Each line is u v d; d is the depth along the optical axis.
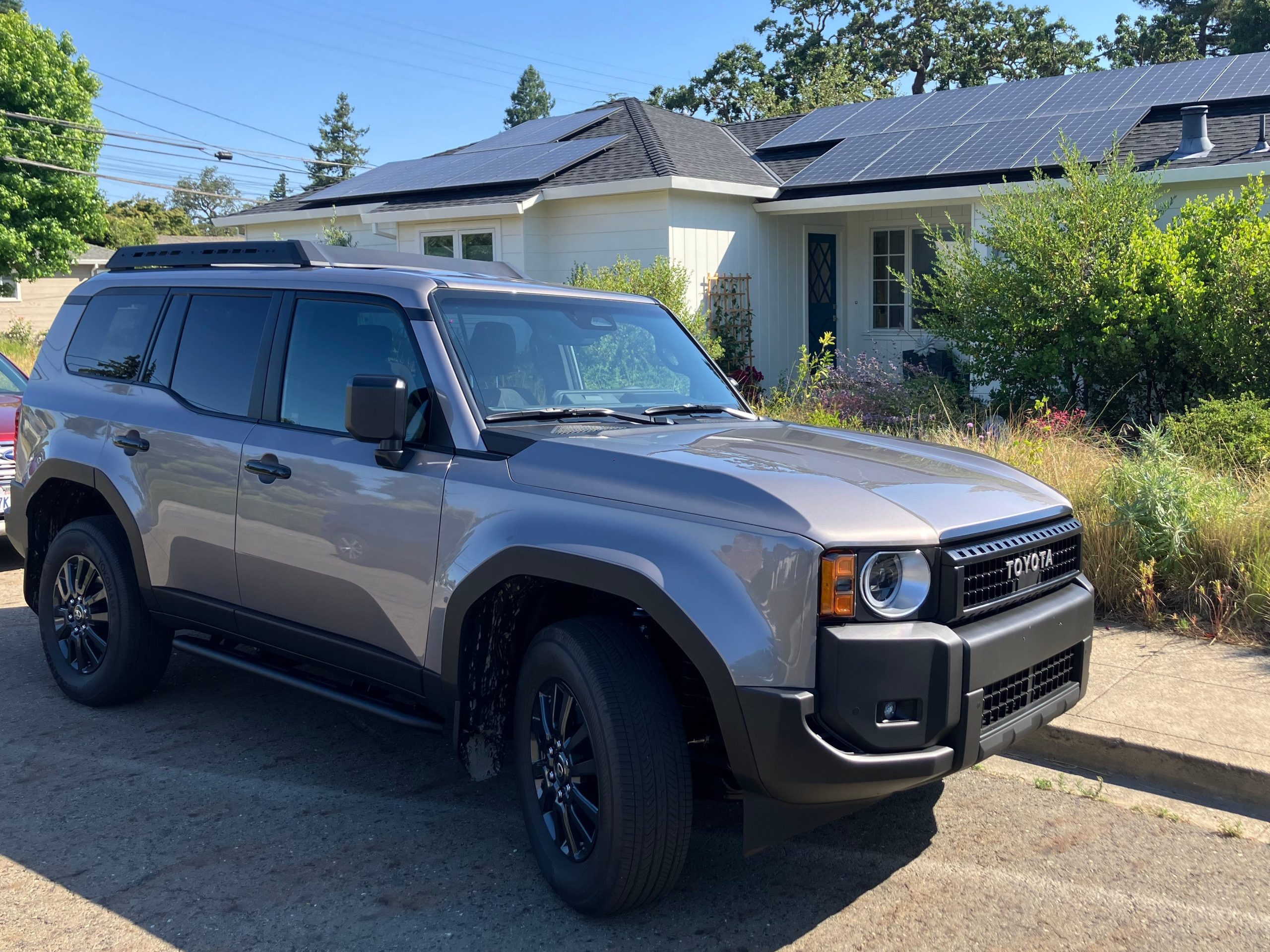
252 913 3.25
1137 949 3.08
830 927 3.21
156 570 4.60
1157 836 3.80
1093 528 6.16
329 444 3.92
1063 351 10.12
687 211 14.14
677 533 3.01
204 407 4.48
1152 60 49.69
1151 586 5.80
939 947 3.10
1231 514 6.14
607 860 3.07
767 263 15.45
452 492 3.50
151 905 3.29
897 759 2.85
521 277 5.29
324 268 4.36
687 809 3.08
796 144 16.69
